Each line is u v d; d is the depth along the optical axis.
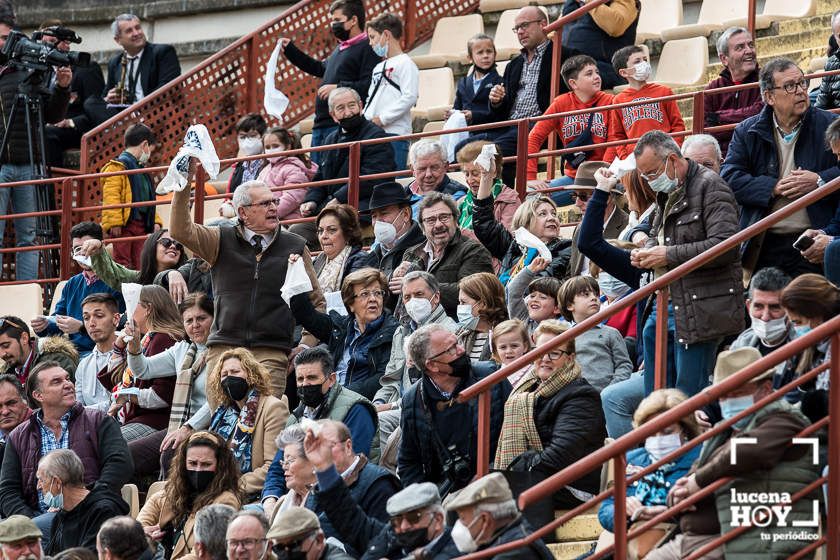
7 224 43.25
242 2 52.75
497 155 32.91
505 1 48.12
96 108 48.22
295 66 46.72
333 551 22.36
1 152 42.47
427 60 46.47
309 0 47.09
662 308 22.84
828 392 19.06
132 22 47.84
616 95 37.78
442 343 24.52
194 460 26.28
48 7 55.75
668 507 19.83
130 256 40.50
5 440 29.69
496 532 19.80
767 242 26.86
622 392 24.94
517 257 31.39
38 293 39.62
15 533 24.36
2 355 33.38
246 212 30.11
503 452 24.11
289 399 30.77
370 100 40.38
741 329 23.88
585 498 23.80
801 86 27.09
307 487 24.75
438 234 30.77
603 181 25.94
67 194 39.56
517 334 25.45
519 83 39.84
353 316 29.86
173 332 31.72
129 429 30.56
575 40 41.25
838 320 18.47
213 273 30.33
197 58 53.53
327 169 38.12
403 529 21.06
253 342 29.94
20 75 44.28
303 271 29.53
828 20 41.59
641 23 45.91
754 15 40.19
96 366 32.94
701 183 24.52
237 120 46.31
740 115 34.78
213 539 23.38
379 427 27.25
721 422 18.94
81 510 26.94
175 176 29.58
